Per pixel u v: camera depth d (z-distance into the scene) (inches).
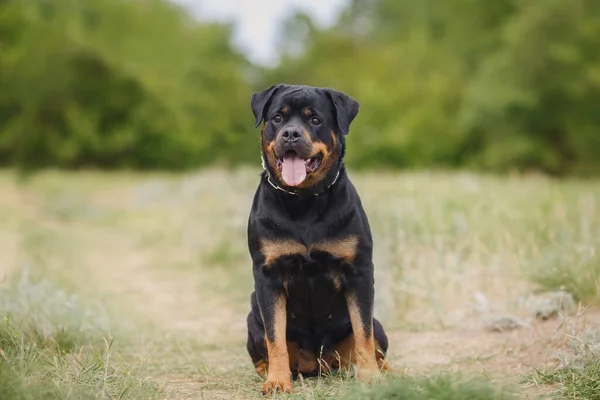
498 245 307.1
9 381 147.6
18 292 236.5
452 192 453.1
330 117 189.6
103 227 566.6
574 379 165.9
